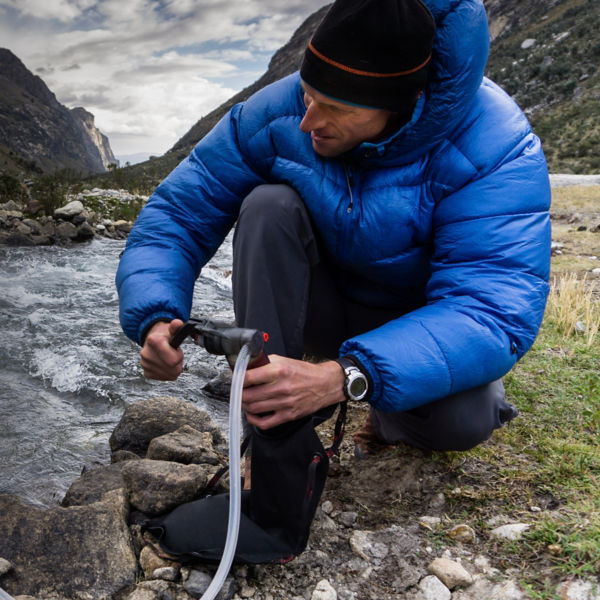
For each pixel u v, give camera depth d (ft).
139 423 5.39
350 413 6.02
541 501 4.10
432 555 3.69
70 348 8.80
